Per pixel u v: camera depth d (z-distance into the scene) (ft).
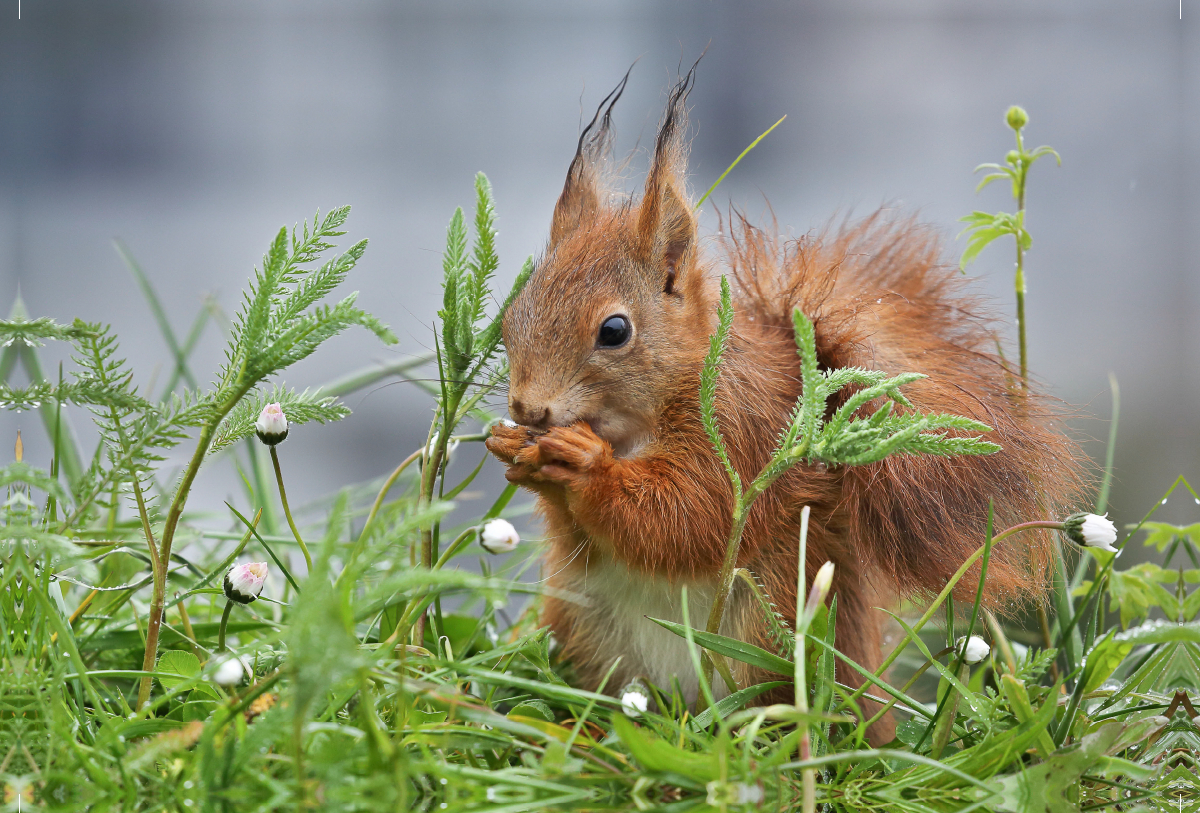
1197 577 13.66
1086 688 13.46
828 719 13.29
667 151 13.65
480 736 13.38
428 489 13.56
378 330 13.37
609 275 13.61
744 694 13.44
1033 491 13.62
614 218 13.67
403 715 13.37
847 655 13.61
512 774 13.34
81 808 13.30
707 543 13.58
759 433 13.61
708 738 13.41
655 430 13.61
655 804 13.32
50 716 13.34
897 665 13.87
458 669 13.41
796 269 13.70
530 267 13.65
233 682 13.38
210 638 13.62
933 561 13.58
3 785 13.32
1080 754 13.37
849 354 13.62
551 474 13.55
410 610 13.48
